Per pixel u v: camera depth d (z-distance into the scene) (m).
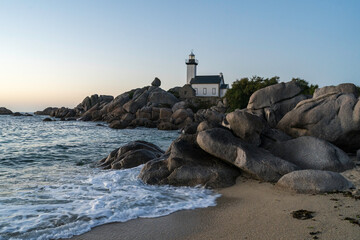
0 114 123.69
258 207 7.83
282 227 6.35
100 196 9.14
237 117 12.46
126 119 61.97
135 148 15.50
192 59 94.94
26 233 6.31
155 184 10.49
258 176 10.23
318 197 8.27
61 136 34.47
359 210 7.10
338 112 13.71
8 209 7.86
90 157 18.59
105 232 6.42
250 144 11.55
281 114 19.52
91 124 61.81
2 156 18.45
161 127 51.00
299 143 12.05
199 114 53.84
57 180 11.64
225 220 6.99
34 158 17.97
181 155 11.34
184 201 8.59
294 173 9.37
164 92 77.12
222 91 91.69
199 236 6.13
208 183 10.10
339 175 9.15
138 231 6.46
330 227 6.18
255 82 60.94
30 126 54.00
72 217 7.26
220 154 10.74
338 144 13.78
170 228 6.60
